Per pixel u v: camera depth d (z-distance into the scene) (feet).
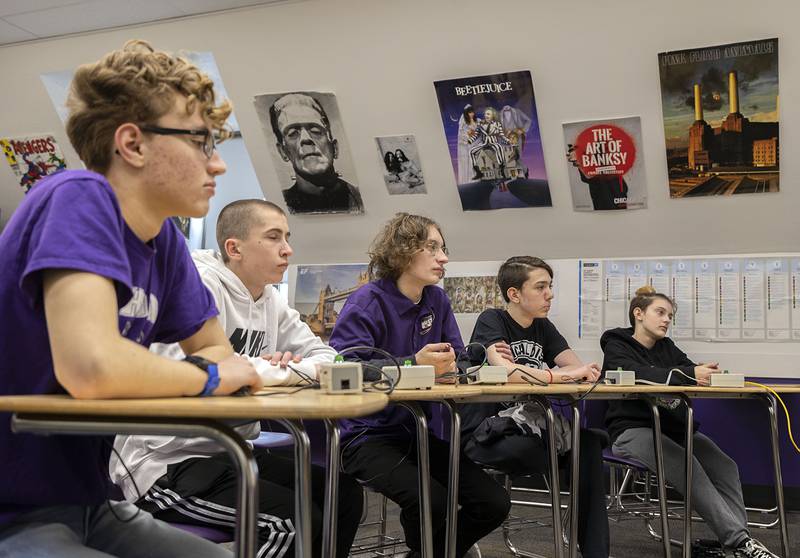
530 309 10.61
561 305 14.38
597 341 14.16
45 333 3.70
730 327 13.64
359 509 6.84
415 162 13.99
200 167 4.17
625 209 13.64
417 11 12.39
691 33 11.71
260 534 5.66
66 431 3.27
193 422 3.30
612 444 11.40
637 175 13.17
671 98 12.28
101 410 3.07
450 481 7.02
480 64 12.68
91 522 4.25
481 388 6.83
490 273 14.75
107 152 4.09
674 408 11.19
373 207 14.79
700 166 12.78
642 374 11.46
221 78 13.93
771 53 11.60
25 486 3.72
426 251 8.58
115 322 3.58
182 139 4.11
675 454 10.51
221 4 12.98
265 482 6.07
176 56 4.25
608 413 11.71
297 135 14.19
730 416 14.26
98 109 4.03
